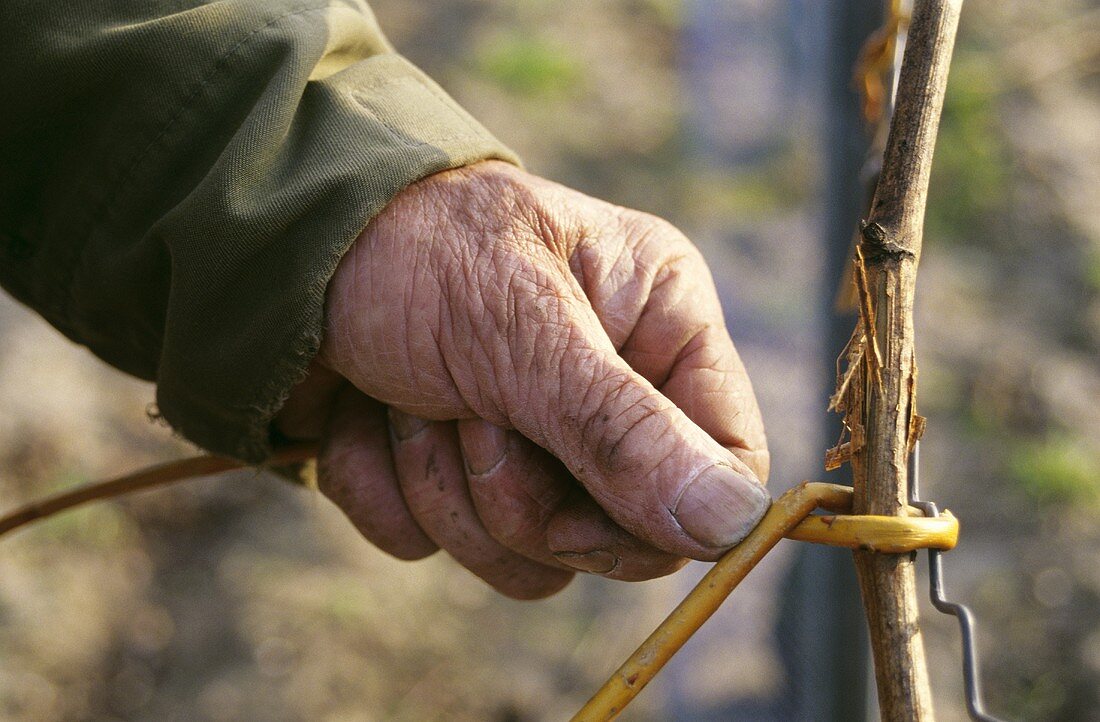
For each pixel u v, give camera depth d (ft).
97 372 4.62
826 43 2.41
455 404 1.78
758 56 6.59
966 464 4.82
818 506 1.63
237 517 4.46
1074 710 4.05
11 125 1.81
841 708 2.38
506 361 1.73
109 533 4.22
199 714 3.80
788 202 5.81
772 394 4.65
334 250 1.72
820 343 2.58
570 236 1.80
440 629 4.20
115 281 1.84
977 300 5.48
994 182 5.94
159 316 1.85
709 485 1.64
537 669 4.11
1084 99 6.37
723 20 6.86
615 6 7.32
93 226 1.84
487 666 4.09
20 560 4.00
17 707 3.63
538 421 1.73
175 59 1.77
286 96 1.75
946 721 3.99
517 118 6.36
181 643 4.02
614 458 1.68
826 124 2.41
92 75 1.78
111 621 4.02
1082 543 4.50
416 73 1.84
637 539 1.75
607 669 4.10
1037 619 4.30
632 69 6.86
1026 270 5.63
